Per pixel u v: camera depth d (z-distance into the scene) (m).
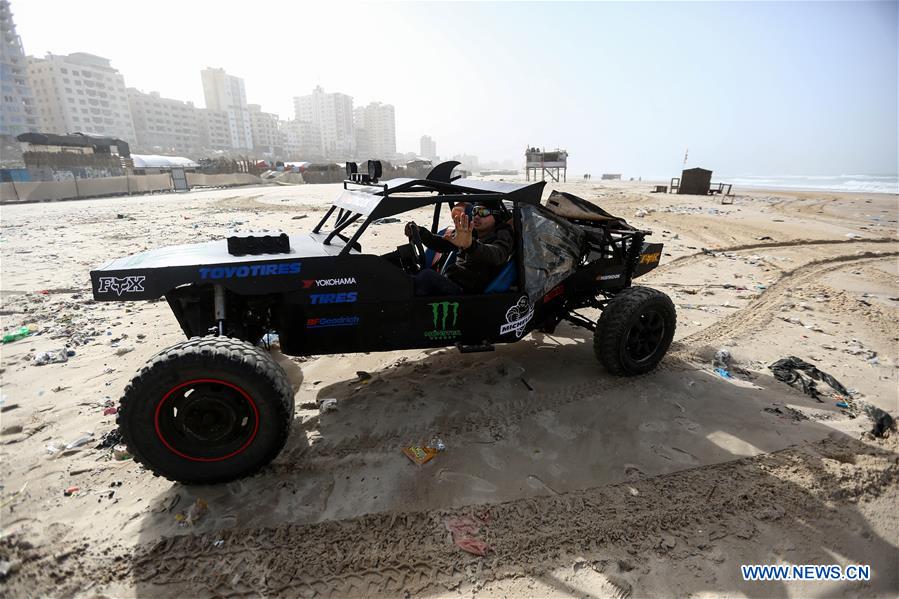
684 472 3.28
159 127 146.50
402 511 2.89
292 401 3.02
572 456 3.42
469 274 4.01
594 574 2.50
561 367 4.79
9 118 102.06
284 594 2.36
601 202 22.28
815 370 4.68
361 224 3.56
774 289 7.63
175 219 15.48
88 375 4.48
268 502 2.94
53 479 3.11
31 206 23.05
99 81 126.94
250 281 3.36
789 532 2.80
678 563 2.57
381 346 3.81
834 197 26.25
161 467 2.88
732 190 37.72
